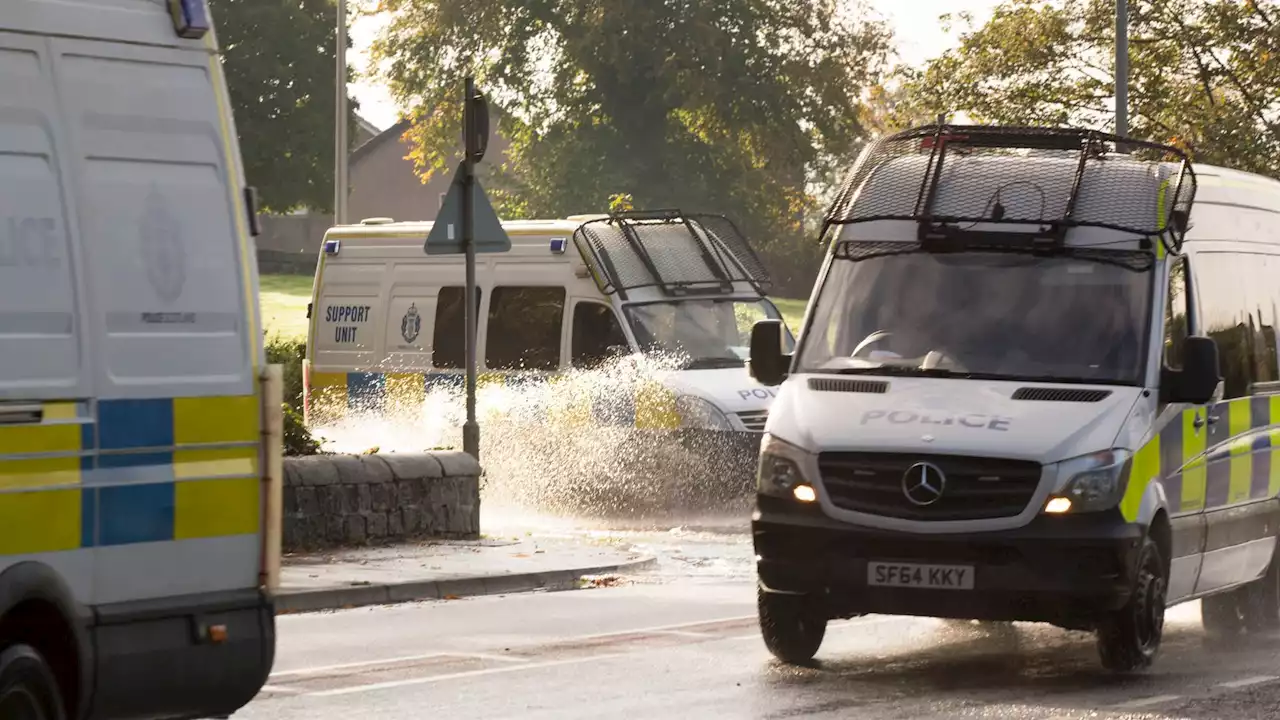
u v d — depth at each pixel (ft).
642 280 149.48
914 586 69.97
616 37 398.01
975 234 78.64
